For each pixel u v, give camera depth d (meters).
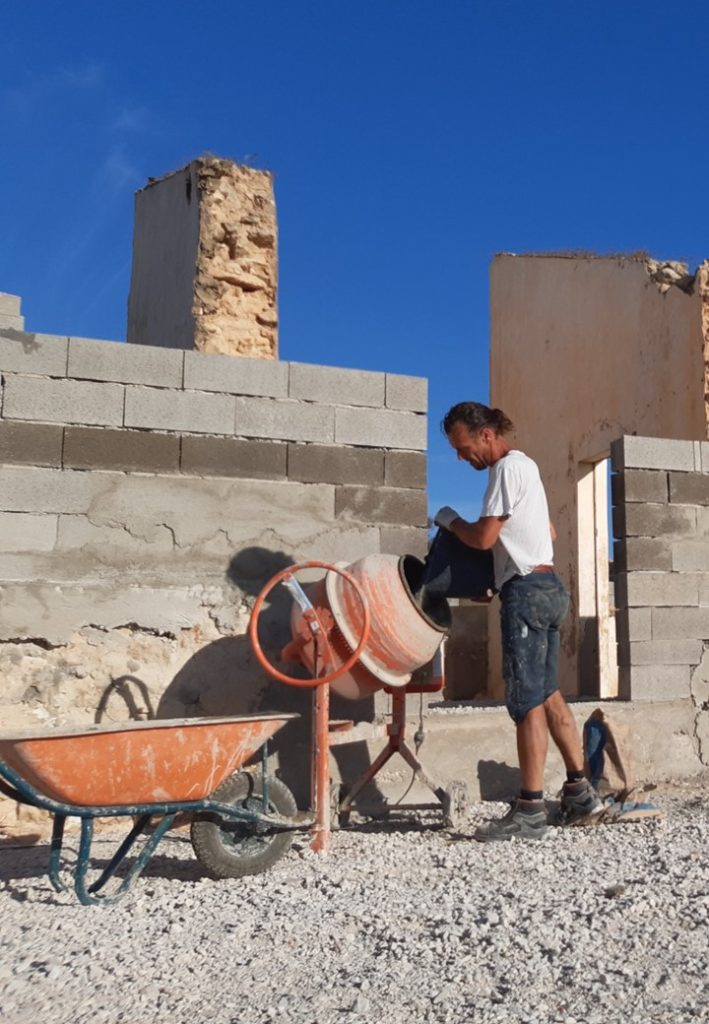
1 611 5.40
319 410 6.18
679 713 7.04
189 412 5.89
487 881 4.18
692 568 7.24
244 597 5.90
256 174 8.70
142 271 9.91
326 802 4.90
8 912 4.05
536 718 5.14
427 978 3.04
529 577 5.18
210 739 4.24
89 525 5.62
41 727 5.44
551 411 13.32
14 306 7.45
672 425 10.98
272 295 8.60
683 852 4.49
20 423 5.54
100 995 3.08
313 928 3.58
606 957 3.16
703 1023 2.67
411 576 5.41
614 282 12.23
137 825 4.26
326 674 5.02
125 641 5.66
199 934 3.58
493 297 14.95
